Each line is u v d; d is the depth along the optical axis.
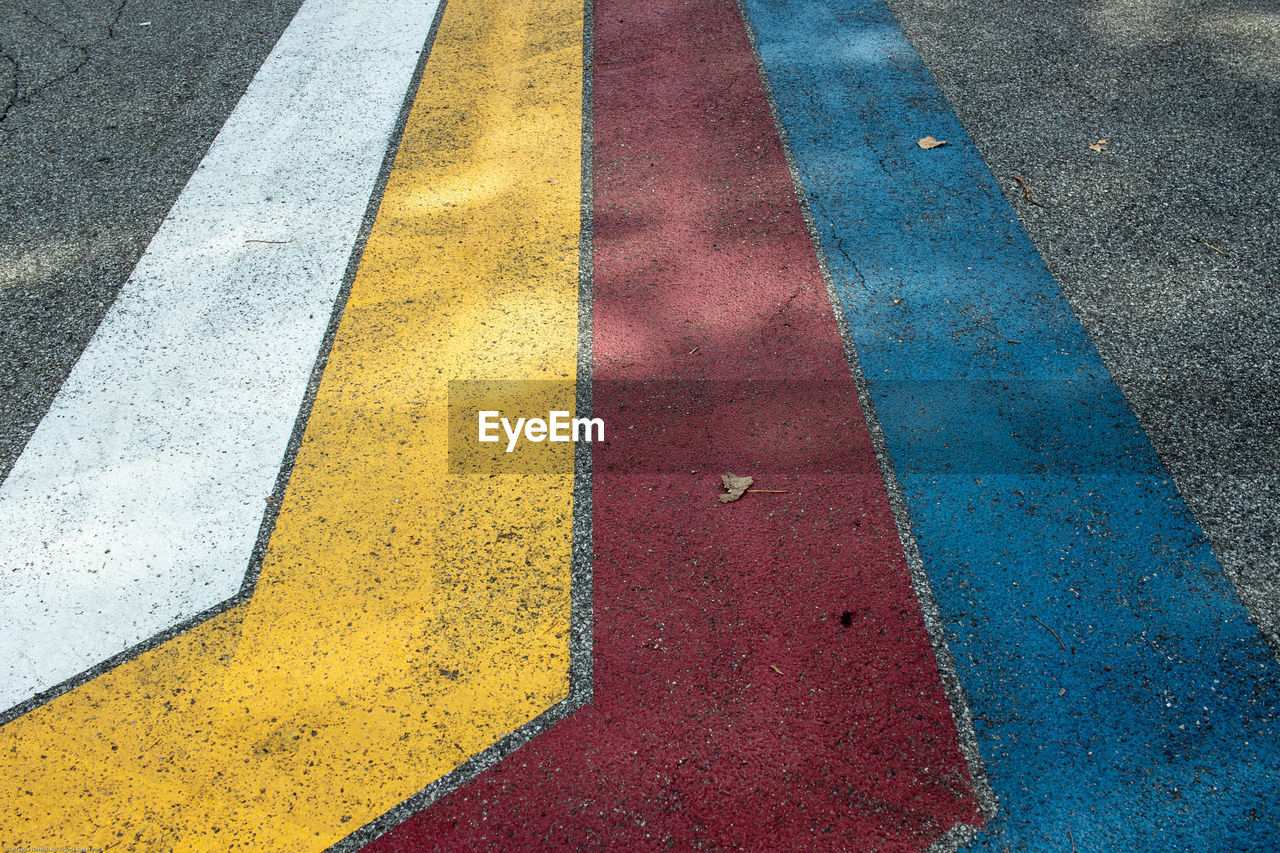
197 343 3.13
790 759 2.04
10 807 2.02
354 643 2.29
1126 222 3.48
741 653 2.23
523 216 3.64
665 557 2.45
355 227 3.61
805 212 3.61
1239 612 2.26
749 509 2.55
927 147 3.92
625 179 3.82
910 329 3.08
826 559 2.42
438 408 2.88
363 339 3.13
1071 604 2.29
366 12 5.12
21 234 3.62
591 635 2.29
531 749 2.08
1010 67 4.45
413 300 3.28
